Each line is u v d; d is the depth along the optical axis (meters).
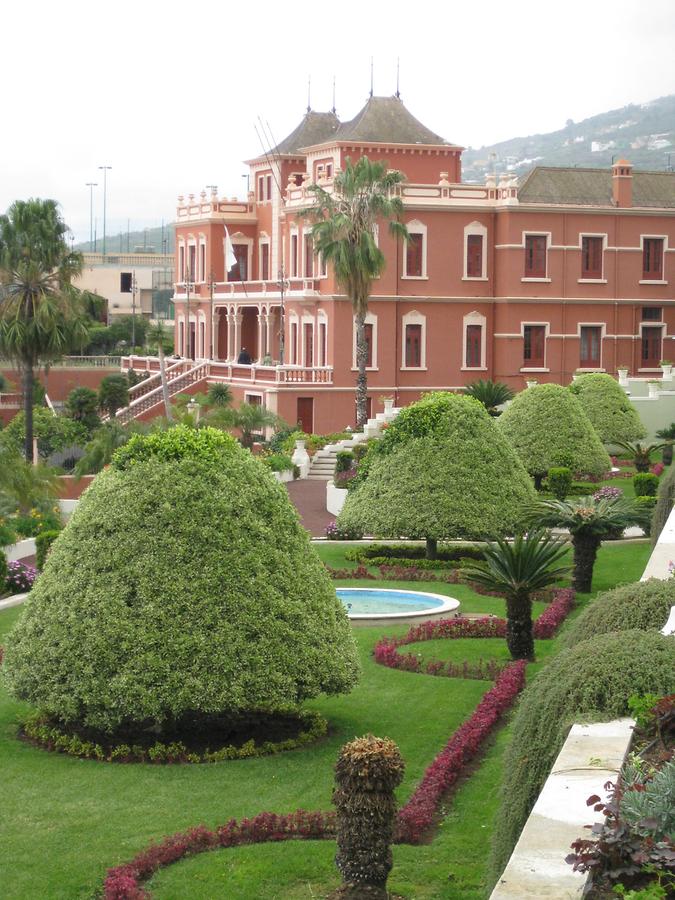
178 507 18.00
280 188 72.56
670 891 7.79
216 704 17.00
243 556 17.83
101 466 45.72
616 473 46.91
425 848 14.26
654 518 28.08
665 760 9.50
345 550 35.00
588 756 9.51
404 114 70.19
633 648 11.10
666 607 13.31
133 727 18.17
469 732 17.78
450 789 16.16
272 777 16.55
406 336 63.72
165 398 55.44
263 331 71.19
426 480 32.31
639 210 65.56
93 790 16.08
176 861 13.87
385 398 61.12
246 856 13.91
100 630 17.27
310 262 66.44
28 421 53.72
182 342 81.06
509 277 64.06
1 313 52.72
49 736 18.03
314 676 17.77
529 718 11.23
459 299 64.06
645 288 66.38
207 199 78.00
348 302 62.69
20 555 34.12
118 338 98.88
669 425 55.53
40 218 53.03
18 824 14.94
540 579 22.56
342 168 67.31
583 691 10.74
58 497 40.84
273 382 62.22
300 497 45.56
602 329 65.88
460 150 69.19
